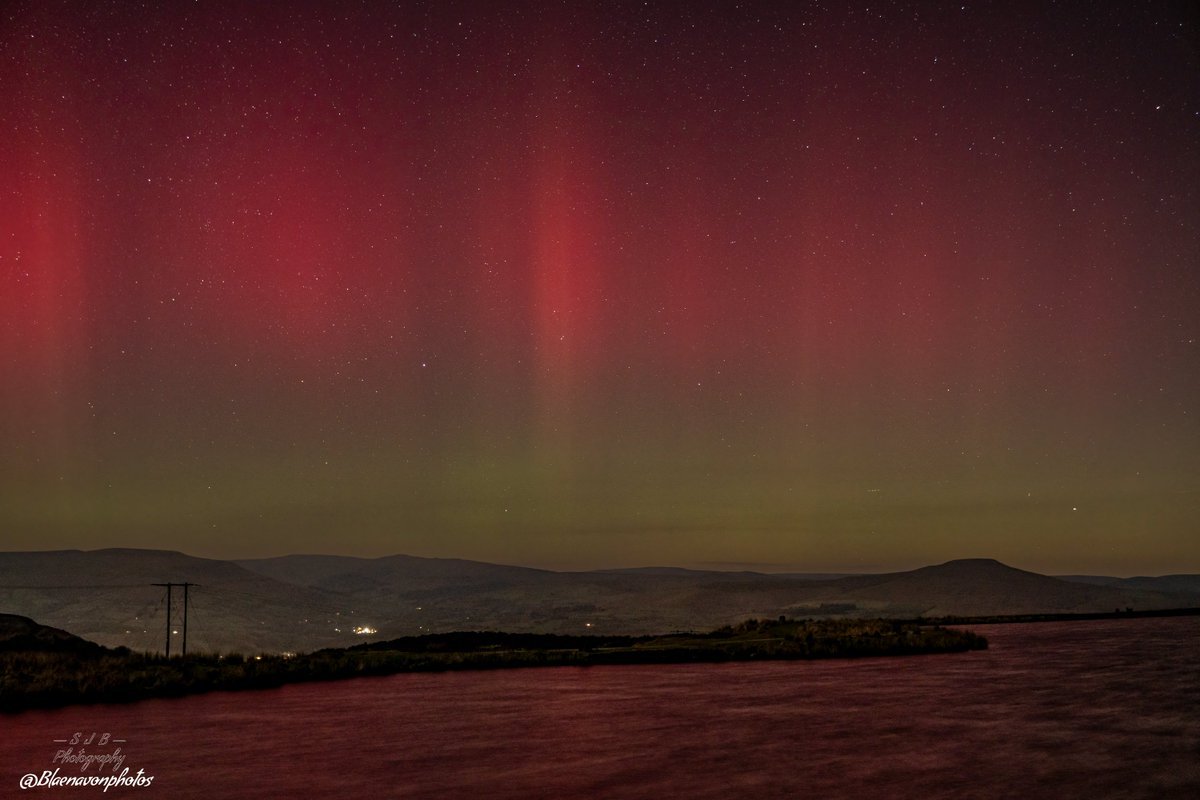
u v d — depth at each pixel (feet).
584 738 61.67
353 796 45.75
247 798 45.91
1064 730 60.75
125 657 124.98
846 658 126.93
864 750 54.85
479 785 47.60
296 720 73.46
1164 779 45.96
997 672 101.04
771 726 65.05
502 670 120.16
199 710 80.94
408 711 78.18
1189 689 81.25
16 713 80.43
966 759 51.60
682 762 52.39
